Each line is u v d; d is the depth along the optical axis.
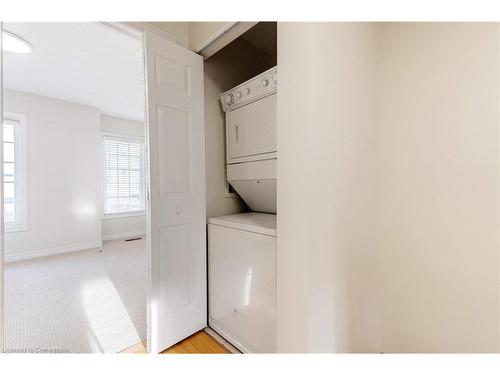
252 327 1.52
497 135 1.08
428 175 1.29
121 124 5.05
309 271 1.02
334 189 1.13
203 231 1.83
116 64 2.76
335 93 1.13
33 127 3.75
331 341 1.13
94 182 4.39
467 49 1.15
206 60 1.99
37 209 3.78
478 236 1.14
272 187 1.75
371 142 1.38
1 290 1.01
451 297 1.23
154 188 1.54
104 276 2.94
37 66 2.82
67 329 1.85
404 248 1.39
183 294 1.71
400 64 1.37
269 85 1.59
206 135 1.98
